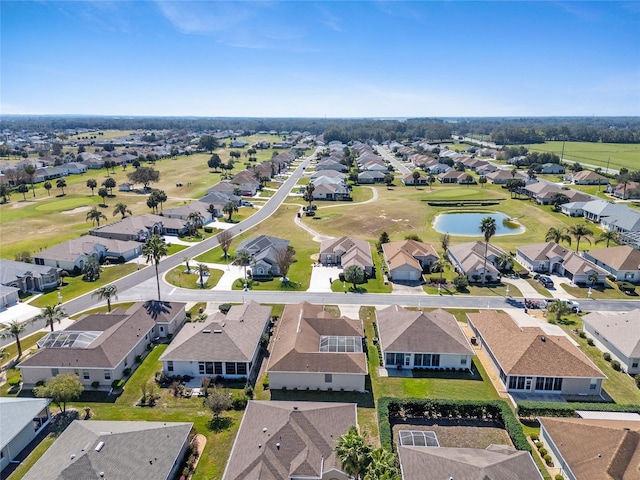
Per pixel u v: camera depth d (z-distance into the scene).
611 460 39.06
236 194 173.50
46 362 57.34
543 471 42.59
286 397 55.53
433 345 61.59
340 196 178.75
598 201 145.25
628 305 81.81
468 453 41.09
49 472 38.41
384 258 106.75
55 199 169.12
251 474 39.06
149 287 89.00
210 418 50.97
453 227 138.00
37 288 88.00
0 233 125.56
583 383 55.91
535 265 98.56
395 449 45.69
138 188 191.75
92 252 101.75
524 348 58.41
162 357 58.69
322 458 41.66
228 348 59.88
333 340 62.53
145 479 38.81
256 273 95.88
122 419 50.53
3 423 45.09
